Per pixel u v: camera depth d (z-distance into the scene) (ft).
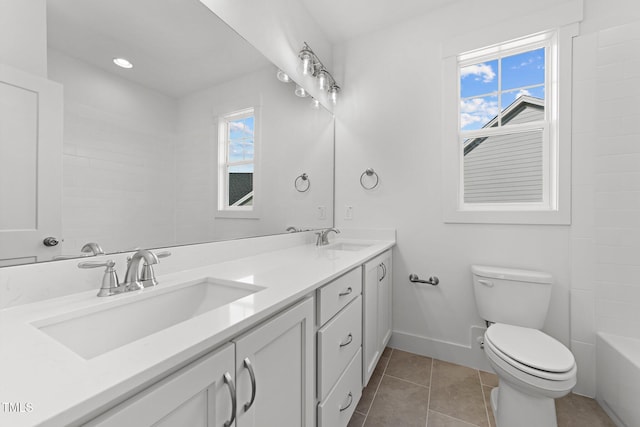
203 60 4.06
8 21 2.21
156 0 3.42
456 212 6.26
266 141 5.35
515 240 5.75
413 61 6.84
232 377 1.98
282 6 5.73
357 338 4.49
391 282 6.89
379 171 7.22
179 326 1.88
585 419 4.54
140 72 3.25
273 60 5.45
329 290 3.48
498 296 5.38
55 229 2.52
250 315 2.09
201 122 4.05
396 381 5.57
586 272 5.16
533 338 4.42
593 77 5.10
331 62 7.82
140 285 2.78
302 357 2.94
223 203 4.43
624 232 4.92
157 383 1.50
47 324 2.02
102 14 2.88
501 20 5.86
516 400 4.00
